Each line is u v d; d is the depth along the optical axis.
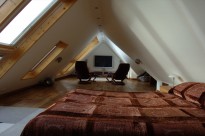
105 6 3.99
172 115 1.75
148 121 1.57
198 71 2.84
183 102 2.36
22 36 3.48
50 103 4.23
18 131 2.55
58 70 7.62
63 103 2.07
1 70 3.68
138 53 5.50
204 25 1.83
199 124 1.52
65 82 8.30
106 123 1.50
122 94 2.84
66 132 1.44
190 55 2.61
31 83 6.21
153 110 1.94
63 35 4.75
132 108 2.01
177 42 2.63
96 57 11.81
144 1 2.42
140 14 2.88
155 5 2.29
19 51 3.67
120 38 5.74
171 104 2.24
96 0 3.89
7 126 2.73
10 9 2.68
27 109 3.66
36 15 3.33
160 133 1.41
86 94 2.68
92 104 2.11
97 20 5.62
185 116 1.73
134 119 1.62
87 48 10.05
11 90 5.04
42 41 4.02
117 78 8.22
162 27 2.65
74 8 3.84
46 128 1.47
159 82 6.38
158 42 3.26
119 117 1.67
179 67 3.38
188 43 2.38
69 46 5.93
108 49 11.95
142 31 3.50
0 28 2.87
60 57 6.21
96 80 9.41
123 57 9.71
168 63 3.75
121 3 3.08
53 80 7.77
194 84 2.74
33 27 3.51
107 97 2.56
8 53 3.52
